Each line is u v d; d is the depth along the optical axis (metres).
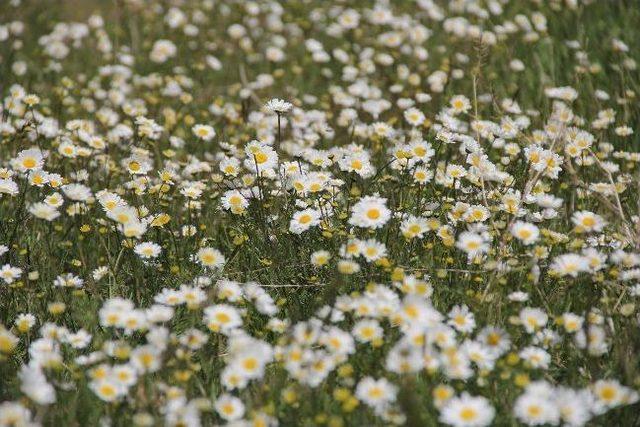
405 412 3.02
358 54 8.32
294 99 6.86
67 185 4.69
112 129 6.47
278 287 4.21
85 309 4.06
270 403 3.20
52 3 9.98
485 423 3.01
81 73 7.86
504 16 8.66
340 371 3.39
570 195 5.17
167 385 3.47
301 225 4.25
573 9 8.20
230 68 8.27
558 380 3.62
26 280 4.30
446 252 4.33
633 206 5.00
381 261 3.92
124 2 9.58
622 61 7.05
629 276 3.86
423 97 6.43
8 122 5.83
